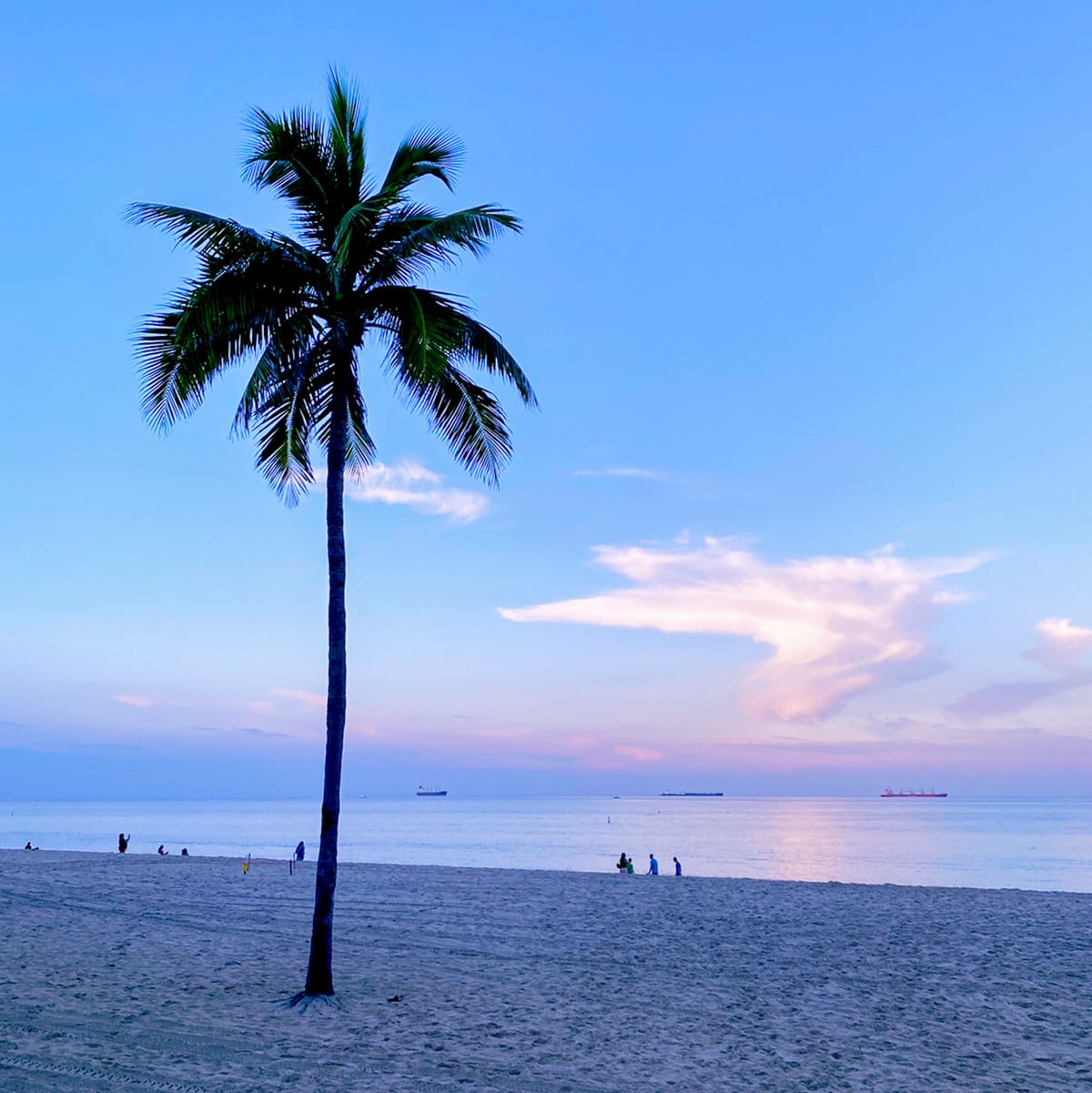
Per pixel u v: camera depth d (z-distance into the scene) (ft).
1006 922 64.18
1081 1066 30.73
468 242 39.99
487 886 87.45
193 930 58.18
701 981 44.75
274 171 40.70
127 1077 27.20
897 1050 32.63
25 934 55.21
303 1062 29.45
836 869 205.77
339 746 39.37
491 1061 30.40
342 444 40.81
